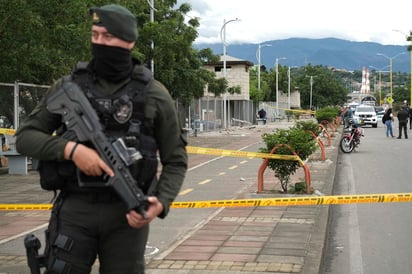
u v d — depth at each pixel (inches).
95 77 118.3
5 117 599.2
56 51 605.0
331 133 1346.0
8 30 543.5
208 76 1220.5
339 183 567.5
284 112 3225.9
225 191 478.6
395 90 5398.6
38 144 114.2
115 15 113.9
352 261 279.3
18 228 330.0
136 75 119.0
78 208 117.6
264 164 447.8
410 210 409.1
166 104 120.2
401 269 264.5
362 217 387.5
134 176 114.5
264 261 249.6
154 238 299.6
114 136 114.7
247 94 2301.9
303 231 311.4
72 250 117.0
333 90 4621.1
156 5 1054.4
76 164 111.3
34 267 125.1
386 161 781.3
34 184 532.7
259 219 347.9
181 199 434.6
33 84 657.6
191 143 1113.4
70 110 114.9
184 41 956.0
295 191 446.3
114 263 119.7
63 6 567.5
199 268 239.6
